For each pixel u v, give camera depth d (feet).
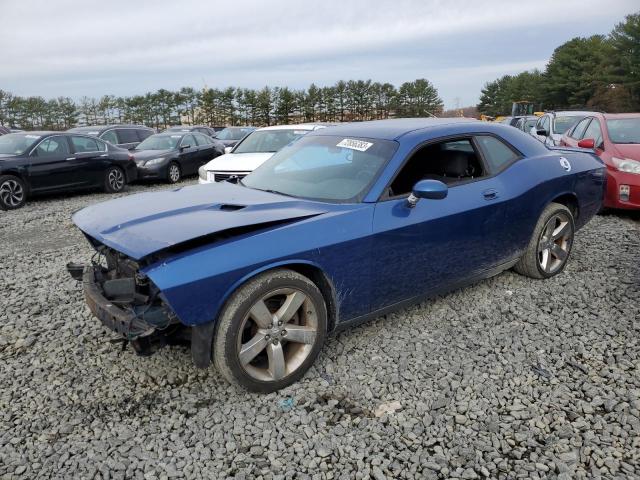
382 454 8.45
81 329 13.15
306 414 9.51
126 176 41.22
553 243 15.67
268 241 9.73
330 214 10.71
